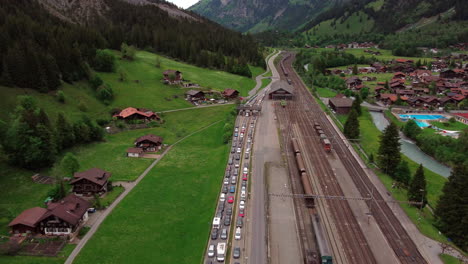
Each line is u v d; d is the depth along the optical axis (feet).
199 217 242.17
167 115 479.00
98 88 481.87
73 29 650.43
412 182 255.50
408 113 504.43
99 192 266.98
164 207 255.50
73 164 279.49
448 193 225.15
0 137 291.17
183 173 312.29
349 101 512.22
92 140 376.48
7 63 398.42
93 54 590.55
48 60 433.89
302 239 216.95
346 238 218.59
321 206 256.11
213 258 199.52
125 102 494.59
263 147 368.27
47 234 215.51
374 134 415.85
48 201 246.06
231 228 227.61
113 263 195.62
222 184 286.46
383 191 277.85
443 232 224.74
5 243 197.36
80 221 229.25
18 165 286.25
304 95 615.57
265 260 197.36
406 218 240.53
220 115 485.56
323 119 471.62
